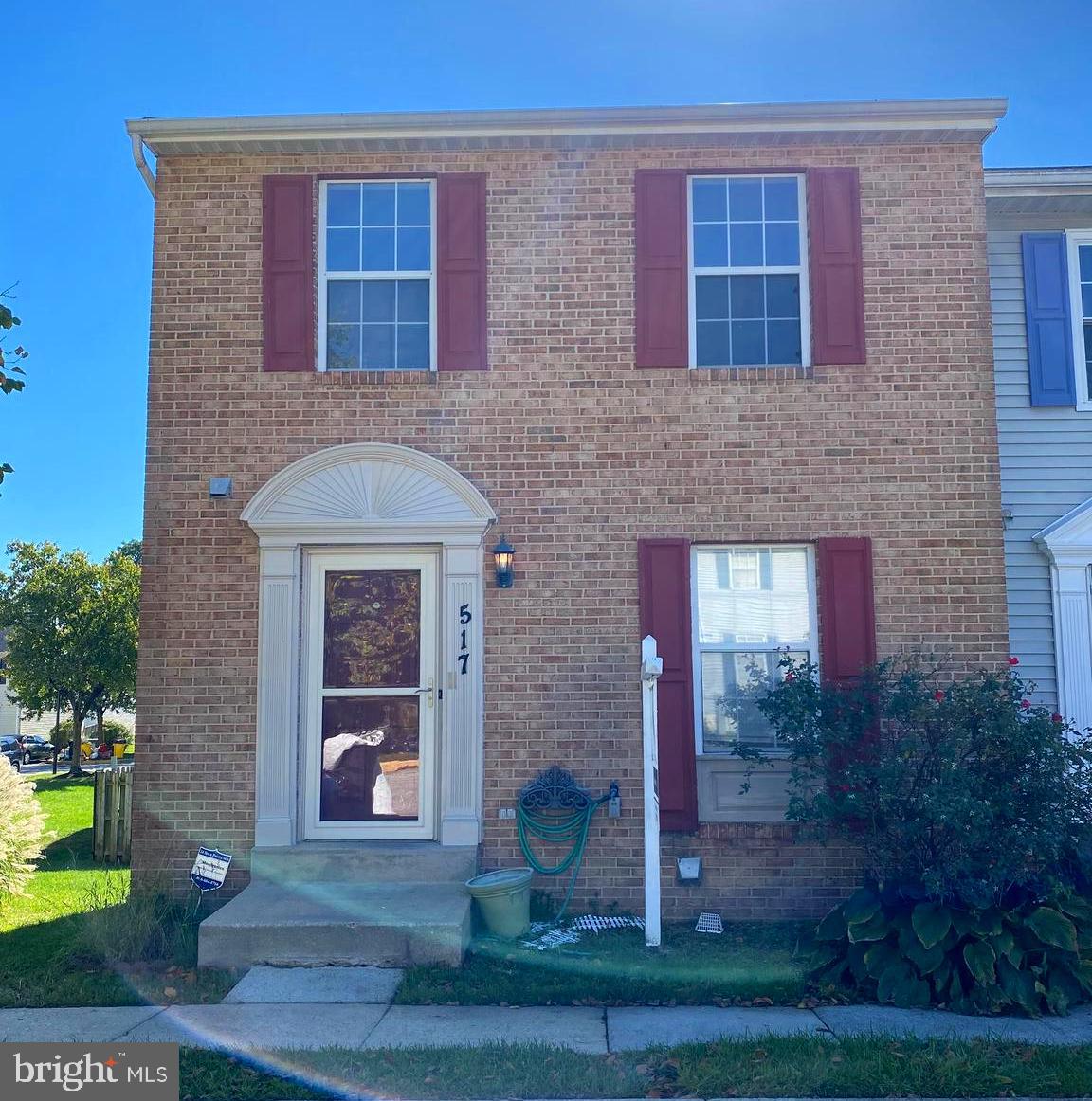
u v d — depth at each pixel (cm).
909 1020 654
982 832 697
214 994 696
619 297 929
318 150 944
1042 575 962
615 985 706
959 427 911
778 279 951
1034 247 1005
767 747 896
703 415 915
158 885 866
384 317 951
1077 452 980
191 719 889
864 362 917
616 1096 534
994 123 926
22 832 944
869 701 810
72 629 2827
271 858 857
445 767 875
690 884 870
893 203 936
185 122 921
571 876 872
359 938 743
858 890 792
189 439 917
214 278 934
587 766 884
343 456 904
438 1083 544
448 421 917
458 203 938
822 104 916
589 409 917
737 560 919
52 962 762
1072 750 736
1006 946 673
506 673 892
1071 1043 606
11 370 745
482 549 902
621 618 897
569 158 943
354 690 907
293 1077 554
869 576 894
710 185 957
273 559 898
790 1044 594
